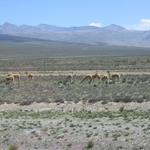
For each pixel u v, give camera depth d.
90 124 35.56
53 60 177.25
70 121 37.56
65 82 74.94
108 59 172.62
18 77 82.81
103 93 56.06
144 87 62.41
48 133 33.16
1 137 33.03
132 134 31.19
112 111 42.53
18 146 30.38
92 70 116.56
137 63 142.12
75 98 51.19
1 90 66.31
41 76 93.44
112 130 32.81
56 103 49.28
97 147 28.91
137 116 38.19
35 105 49.22
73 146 29.59
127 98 48.22
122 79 77.38
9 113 45.09
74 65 140.75
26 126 36.34
